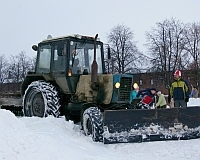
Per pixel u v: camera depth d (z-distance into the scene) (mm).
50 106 7711
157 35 36188
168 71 34688
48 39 8672
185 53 35656
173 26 36219
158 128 6410
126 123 6223
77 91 7902
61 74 8023
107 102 7301
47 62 8656
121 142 6086
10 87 27312
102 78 7402
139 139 6184
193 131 6652
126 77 7398
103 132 6141
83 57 8266
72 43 8078
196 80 33219
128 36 35500
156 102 10266
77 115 8117
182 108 6668
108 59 8805
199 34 36094
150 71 35875
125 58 34844
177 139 6441
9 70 41219
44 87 8062
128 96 7426
